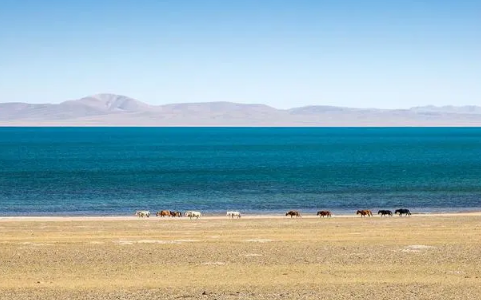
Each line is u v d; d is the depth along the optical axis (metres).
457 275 32.72
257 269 34.09
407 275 32.66
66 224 56.78
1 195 92.12
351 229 52.09
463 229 51.91
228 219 63.03
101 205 81.88
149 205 82.44
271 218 64.44
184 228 53.28
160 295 28.02
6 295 27.95
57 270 33.78
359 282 30.92
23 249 40.09
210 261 36.31
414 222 58.25
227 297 27.69
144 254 38.38
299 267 34.66
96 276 32.25
